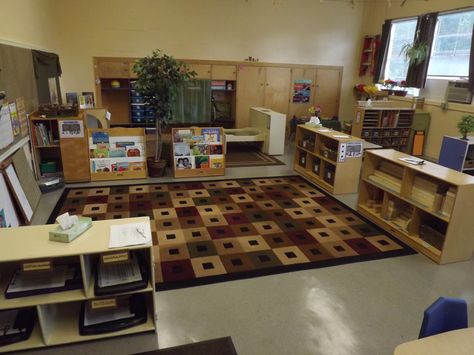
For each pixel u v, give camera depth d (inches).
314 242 131.4
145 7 279.4
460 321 56.6
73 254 72.1
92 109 219.9
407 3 285.4
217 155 201.8
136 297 92.0
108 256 74.5
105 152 186.7
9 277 81.9
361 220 151.3
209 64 299.9
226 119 314.7
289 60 321.1
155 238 129.7
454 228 116.6
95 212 150.6
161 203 161.9
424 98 274.7
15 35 167.9
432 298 102.0
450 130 253.1
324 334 86.9
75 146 180.4
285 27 312.3
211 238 131.3
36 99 191.3
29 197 147.9
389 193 143.6
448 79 257.1
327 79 333.1
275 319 91.4
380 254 124.8
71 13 267.1
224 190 181.5
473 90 234.8
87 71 281.1
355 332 87.9
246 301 97.9
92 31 274.4
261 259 118.6
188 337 84.5
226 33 301.0
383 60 313.1
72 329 83.0
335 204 167.8
